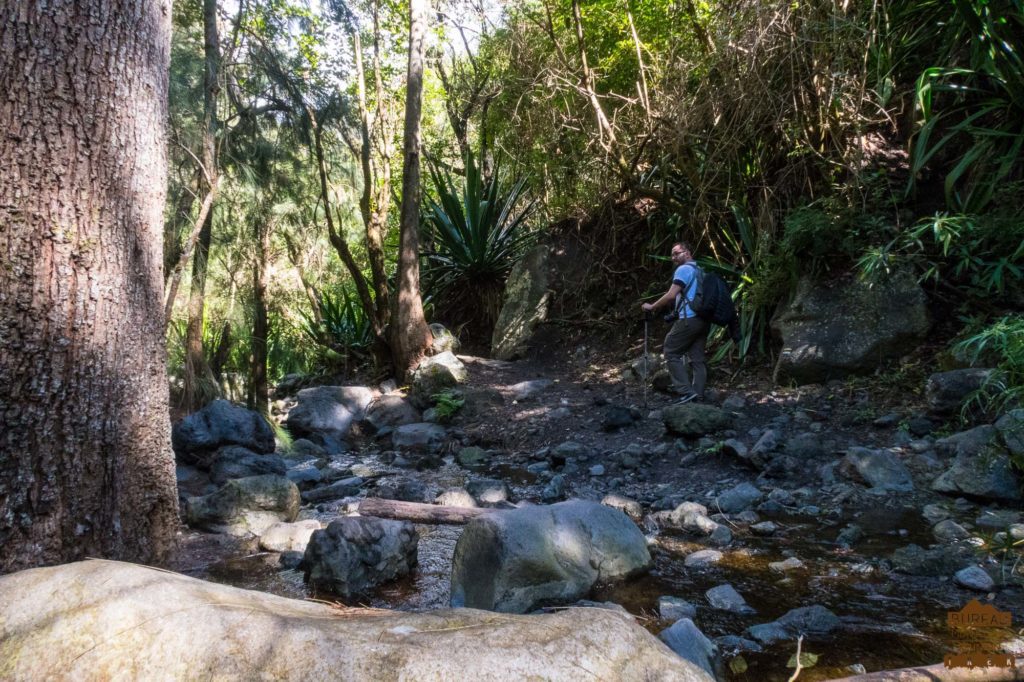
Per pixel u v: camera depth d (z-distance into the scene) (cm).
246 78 757
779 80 651
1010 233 509
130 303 252
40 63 227
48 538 224
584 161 834
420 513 402
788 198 668
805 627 251
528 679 136
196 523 402
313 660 137
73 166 233
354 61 964
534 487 492
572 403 660
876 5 600
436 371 736
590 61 847
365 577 309
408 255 816
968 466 390
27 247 224
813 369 564
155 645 140
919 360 529
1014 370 354
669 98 718
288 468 566
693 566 324
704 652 226
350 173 918
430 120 1390
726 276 716
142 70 257
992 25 514
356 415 743
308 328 1189
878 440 472
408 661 137
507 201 1027
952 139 614
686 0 705
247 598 167
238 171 739
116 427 245
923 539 340
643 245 871
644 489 470
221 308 850
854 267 584
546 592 284
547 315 889
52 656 138
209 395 704
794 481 447
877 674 178
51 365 227
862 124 619
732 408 567
